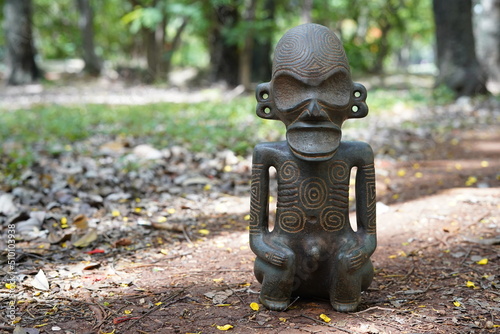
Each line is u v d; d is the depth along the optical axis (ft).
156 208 18.25
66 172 21.31
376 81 73.92
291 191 10.75
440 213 17.66
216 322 10.26
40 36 111.34
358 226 11.05
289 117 10.59
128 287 12.00
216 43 64.64
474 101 44.98
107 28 102.78
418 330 9.84
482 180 22.04
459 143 30.27
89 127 32.89
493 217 17.04
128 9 90.17
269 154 10.87
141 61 98.48
